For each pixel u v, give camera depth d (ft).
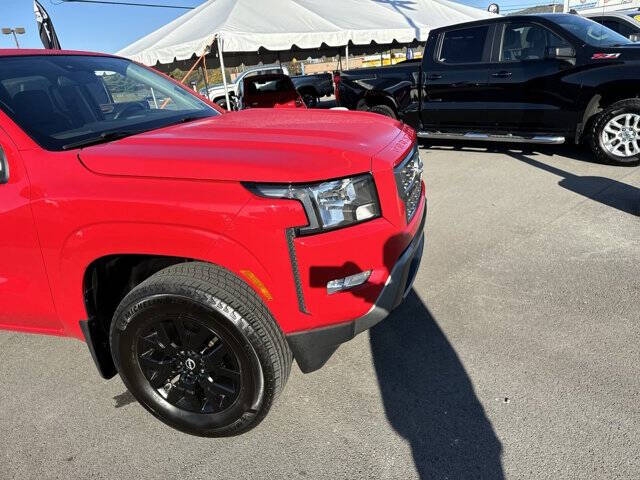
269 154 5.92
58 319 7.10
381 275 6.15
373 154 6.21
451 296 10.32
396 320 9.59
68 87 8.40
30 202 6.24
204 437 7.07
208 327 6.08
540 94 19.75
